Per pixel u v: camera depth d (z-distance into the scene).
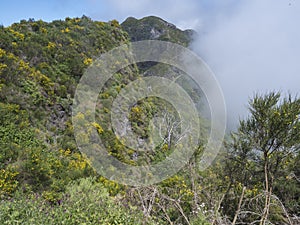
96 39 20.25
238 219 5.66
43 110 11.91
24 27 17.55
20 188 6.03
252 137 5.64
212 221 4.74
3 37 14.05
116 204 5.07
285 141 5.23
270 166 5.75
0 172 6.50
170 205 5.29
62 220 4.18
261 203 5.71
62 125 11.88
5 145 8.27
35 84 12.68
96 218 4.33
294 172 5.99
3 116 9.59
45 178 6.88
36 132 10.09
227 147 6.13
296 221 5.39
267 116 5.31
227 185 6.16
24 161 7.25
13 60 12.66
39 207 4.80
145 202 4.98
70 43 17.84
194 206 5.09
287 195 6.10
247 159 6.02
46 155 8.45
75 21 22.58
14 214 4.07
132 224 4.43
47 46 16.27
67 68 15.63
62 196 5.71
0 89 10.83
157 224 4.71
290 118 5.11
